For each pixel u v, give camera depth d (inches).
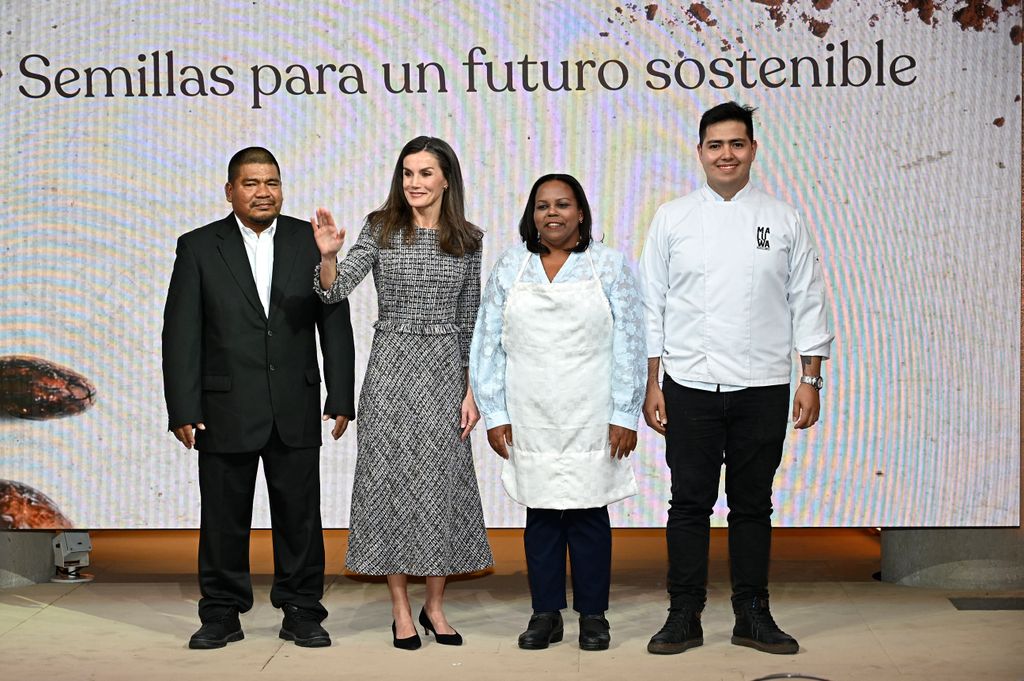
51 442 178.4
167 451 178.5
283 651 154.9
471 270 157.6
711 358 151.1
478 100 175.5
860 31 173.8
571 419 150.9
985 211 174.9
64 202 176.1
